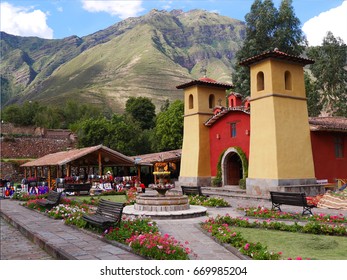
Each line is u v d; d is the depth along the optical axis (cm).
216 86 3067
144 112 7138
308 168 2272
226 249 856
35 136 6638
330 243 881
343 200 1537
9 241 1113
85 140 5441
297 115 2292
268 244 903
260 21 4153
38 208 1719
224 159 2805
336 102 4606
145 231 990
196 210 1441
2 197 2597
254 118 2331
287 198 1387
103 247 902
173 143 4881
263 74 2284
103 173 4553
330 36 4575
